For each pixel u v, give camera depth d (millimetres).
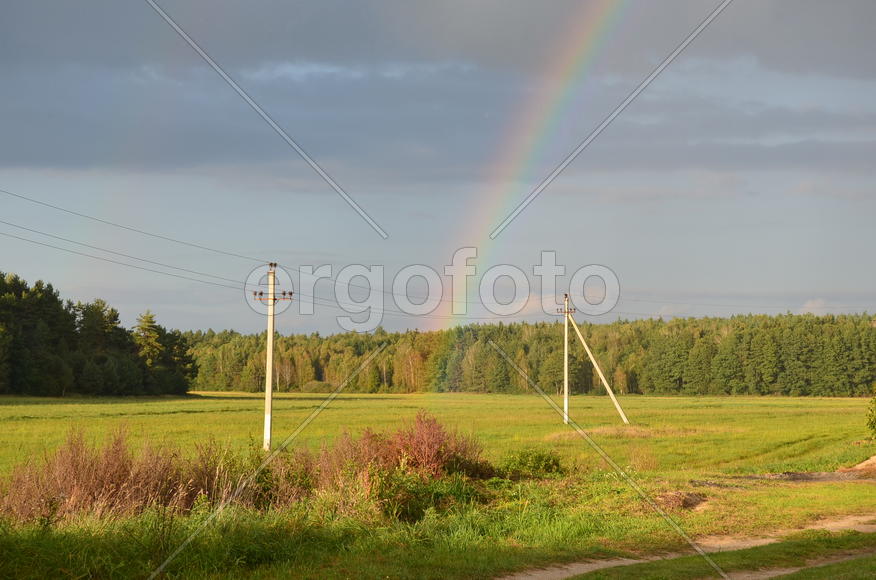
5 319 98562
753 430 47094
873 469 26578
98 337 115938
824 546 13211
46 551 10734
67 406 74688
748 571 11297
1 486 15586
